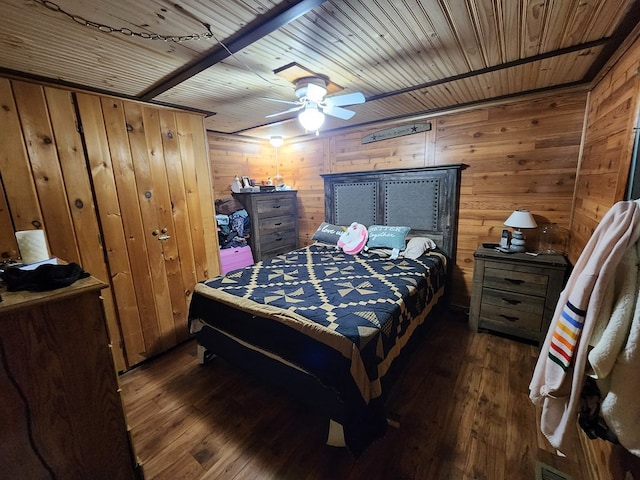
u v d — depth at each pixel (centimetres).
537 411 168
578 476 131
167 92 207
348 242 310
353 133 353
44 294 85
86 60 156
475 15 124
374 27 132
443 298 286
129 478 108
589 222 196
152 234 235
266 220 376
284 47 148
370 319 154
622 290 84
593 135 202
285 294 191
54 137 182
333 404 144
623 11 122
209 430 164
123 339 222
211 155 361
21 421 83
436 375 203
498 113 260
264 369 175
